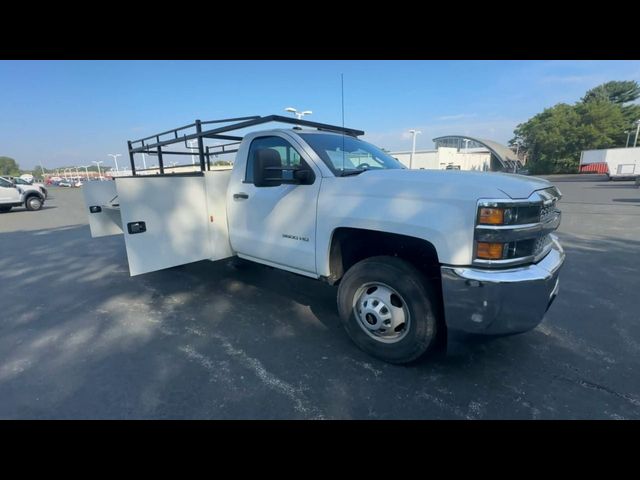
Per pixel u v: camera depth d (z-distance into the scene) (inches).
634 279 189.3
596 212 458.6
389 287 105.0
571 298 162.6
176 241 150.5
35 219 540.1
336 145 134.0
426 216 92.7
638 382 99.7
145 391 97.0
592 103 2009.1
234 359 113.7
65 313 153.9
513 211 85.3
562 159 1984.5
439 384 99.1
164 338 129.1
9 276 214.4
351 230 115.3
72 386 99.8
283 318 145.6
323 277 123.3
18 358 115.9
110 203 232.7
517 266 88.7
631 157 1280.8
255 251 148.6
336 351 118.1
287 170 123.3
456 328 92.3
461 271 88.0
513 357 113.0
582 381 100.3
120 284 193.8
